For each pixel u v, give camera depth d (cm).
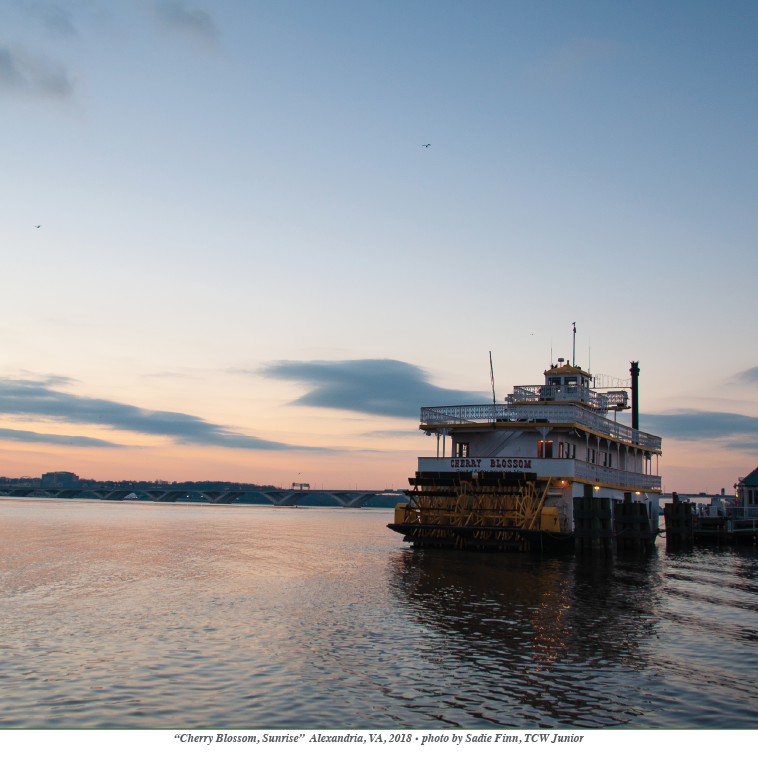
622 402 5866
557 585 3030
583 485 4622
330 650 1838
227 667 1677
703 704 1470
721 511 6462
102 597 2650
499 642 1945
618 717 1401
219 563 3850
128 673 1628
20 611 2359
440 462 4722
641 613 2403
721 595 2856
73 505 19475
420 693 1514
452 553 4353
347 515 18412
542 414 4725
